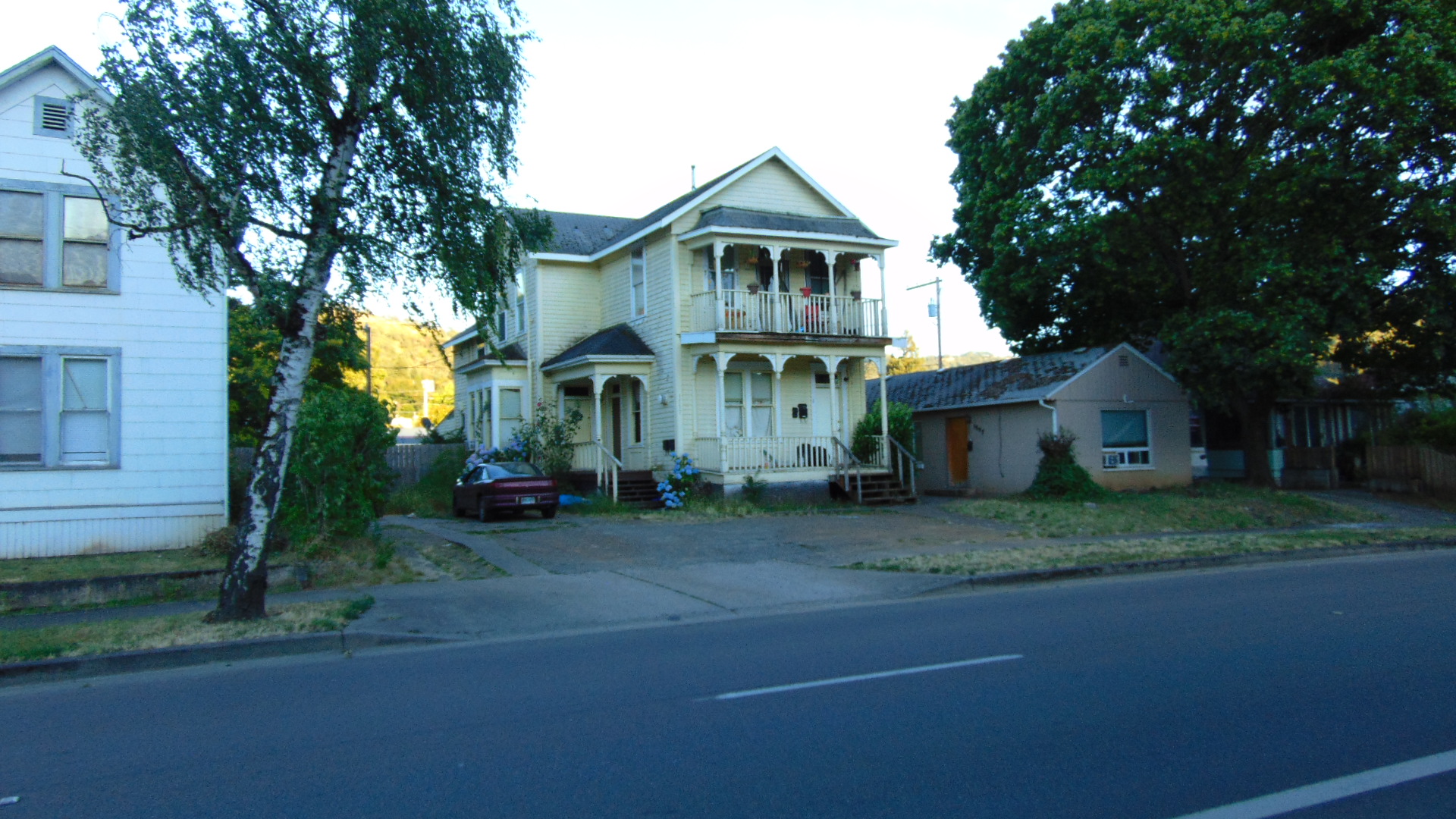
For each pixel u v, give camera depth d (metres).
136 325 15.02
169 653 8.69
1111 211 22.62
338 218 10.77
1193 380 22.27
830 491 23.70
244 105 10.29
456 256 11.46
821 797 4.84
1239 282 21.48
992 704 6.52
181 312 15.30
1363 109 20.06
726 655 8.43
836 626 9.88
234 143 10.25
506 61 11.44
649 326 24.83
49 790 5.23
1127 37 21.62
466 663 8.50
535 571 13.66
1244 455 27.86
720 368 22.66
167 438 15.13
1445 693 6.62
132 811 4.88
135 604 11.47
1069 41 22.33
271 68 10.30
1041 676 7.29
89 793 5.16
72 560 13.73
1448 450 25.19
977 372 28.95
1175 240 23.34
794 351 23.56
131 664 8.55
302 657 9.05
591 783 5.12
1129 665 7.61
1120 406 24.64
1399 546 16.45
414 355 93.81
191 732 6.39
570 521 19.83
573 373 25.17
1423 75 19.58
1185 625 9.29
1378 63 20.25
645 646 9.03
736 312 23.25
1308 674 7.20
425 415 57.75
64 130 14.63
